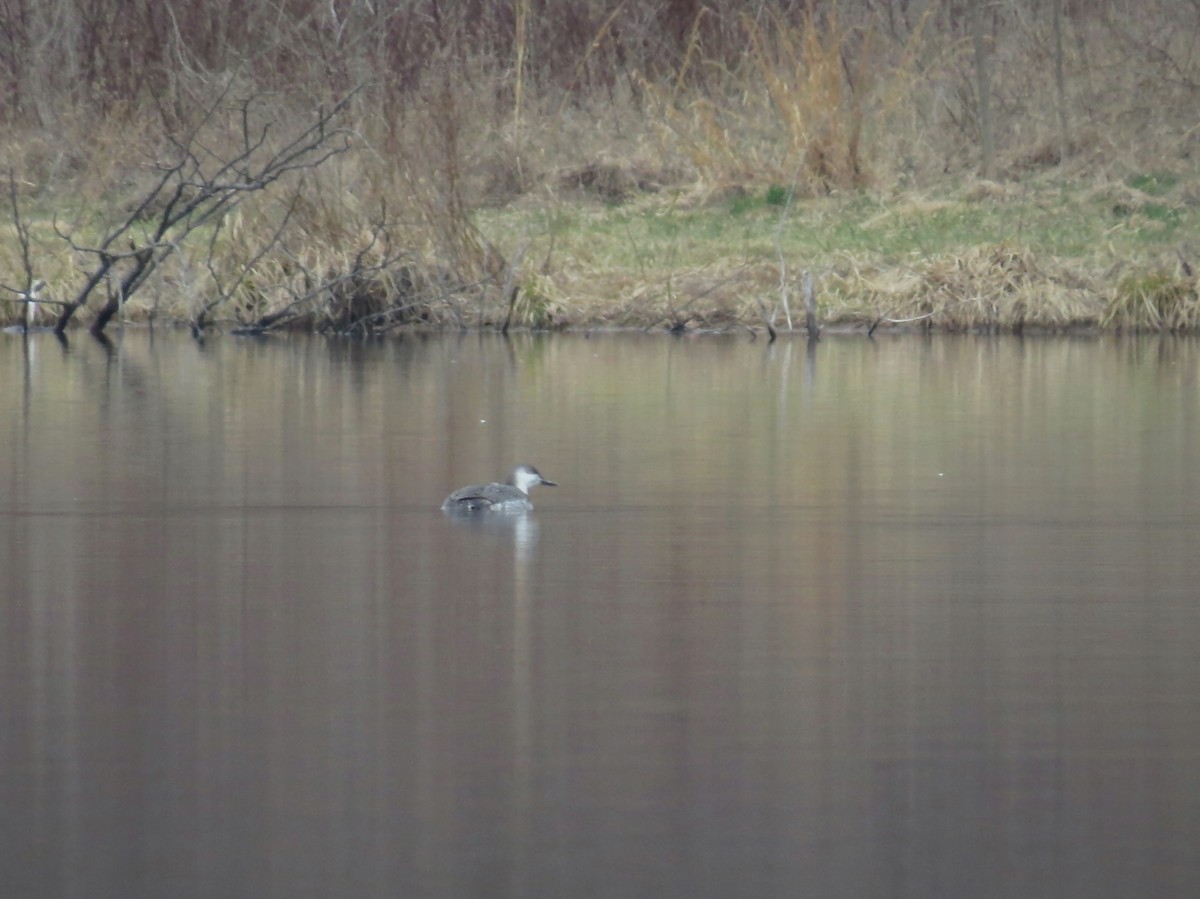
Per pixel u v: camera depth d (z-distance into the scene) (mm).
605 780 23391
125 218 84938
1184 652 28875
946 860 21281
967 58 102438
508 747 24469
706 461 46656
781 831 21969
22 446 48531
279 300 78500
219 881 20703
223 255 80312
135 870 20969
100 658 28375
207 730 25062
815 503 41094
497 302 79562
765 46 97875
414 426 52406
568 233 87188
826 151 92062
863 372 65312
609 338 76688
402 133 81062
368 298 78562
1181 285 77062
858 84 93250
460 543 36781
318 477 44156
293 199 76812
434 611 31266
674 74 102438
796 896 20453
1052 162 96062
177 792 22984
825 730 25172
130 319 80375
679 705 26188
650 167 95000
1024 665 28188
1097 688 27047
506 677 27422
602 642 29391
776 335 76875
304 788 23109
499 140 95312
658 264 83312
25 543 36625
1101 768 23844
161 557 35406
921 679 27453
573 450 48281
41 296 78562
